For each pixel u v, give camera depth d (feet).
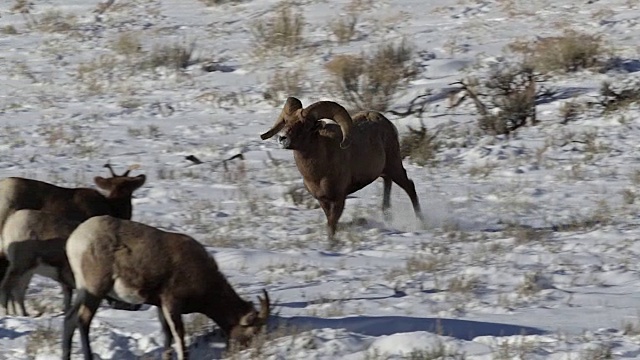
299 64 359.87
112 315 126.11
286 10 402.93
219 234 182.60
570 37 338.34
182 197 215.10
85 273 108.88
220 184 229.45
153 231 110.32
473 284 143.74
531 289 140.97
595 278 149.89
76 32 424.87
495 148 258.98
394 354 108.27
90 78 363.97
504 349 108.27
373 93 306.55
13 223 122.21
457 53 355.56
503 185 225.76
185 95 338.75
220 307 111.75
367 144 184.65
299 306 132.36
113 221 110.11
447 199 214.07
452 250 170.40
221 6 449.48
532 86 284.61
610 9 395.55
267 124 299.79
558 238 179.32
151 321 122.62
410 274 151.53
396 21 403.54
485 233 184.14
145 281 108.78
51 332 116.88
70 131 292.40
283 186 225.56
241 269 156.76
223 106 323.16
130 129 293.84
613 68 330.75
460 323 121.19
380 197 217.77
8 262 125.08
